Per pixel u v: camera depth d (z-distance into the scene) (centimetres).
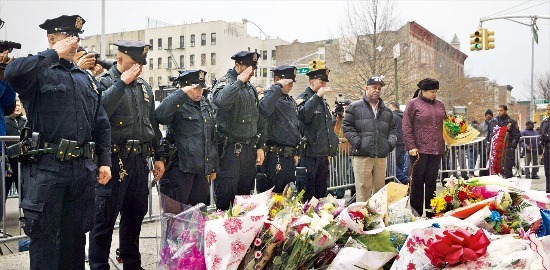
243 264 306
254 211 328
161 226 343
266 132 560
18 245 580
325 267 319
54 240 335
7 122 757
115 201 400
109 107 379
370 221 352
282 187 591
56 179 328
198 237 323
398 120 1022
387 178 977
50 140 329
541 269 271
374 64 2584
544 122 1029
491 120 1264
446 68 4306
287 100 600
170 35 7519
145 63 421
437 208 438
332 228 321
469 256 286
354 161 715
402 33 3250
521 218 389
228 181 514
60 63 343
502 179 452
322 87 630
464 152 1077
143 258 484
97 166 361
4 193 544
